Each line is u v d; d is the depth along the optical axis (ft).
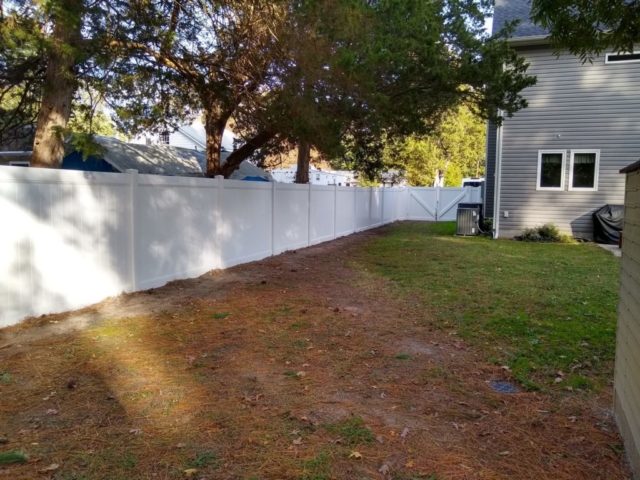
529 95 47.34
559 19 12.85
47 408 10.38
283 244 35.78
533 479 8.32
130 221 20.61
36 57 24.48
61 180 17.04
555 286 24.64
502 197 49.19
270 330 16.61
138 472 8.18
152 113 27.53
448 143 107.76
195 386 11.79
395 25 27.22
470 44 30.89
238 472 8.29
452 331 16.94
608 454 9.20
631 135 44.91
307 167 51.47
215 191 26.78
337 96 24.86
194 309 19.01
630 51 13.53
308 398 11.35
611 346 15.46
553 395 11.91
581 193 46.80
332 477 8.24
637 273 9.07
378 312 19.43
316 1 20.47
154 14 21.75
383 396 11.62
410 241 45.70
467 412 10.87
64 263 17.39
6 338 14.52
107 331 15.72
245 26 21.29
